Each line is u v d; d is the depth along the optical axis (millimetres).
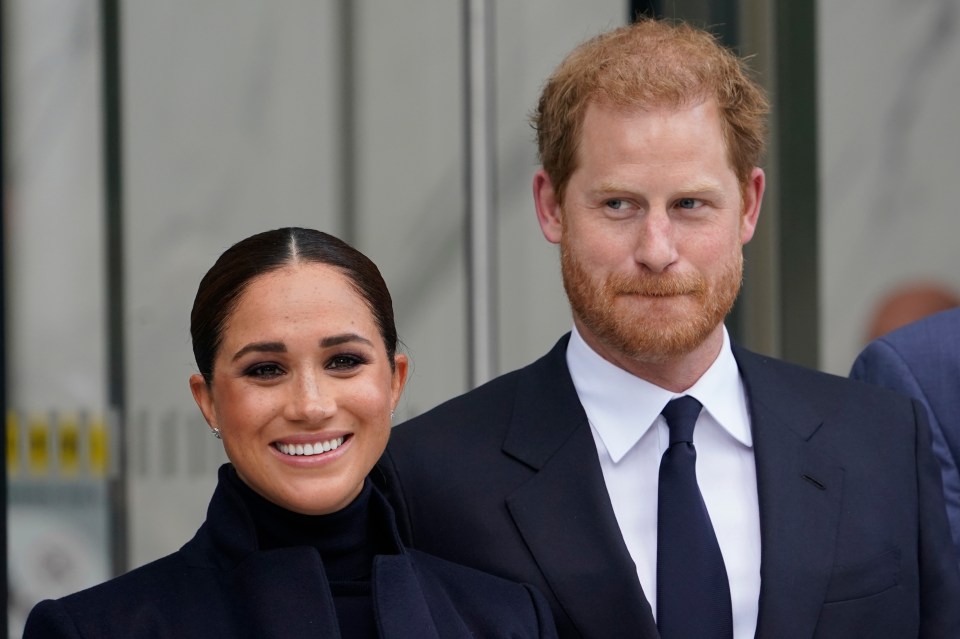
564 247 8242
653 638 7848
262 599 7293
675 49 8102
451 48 13719
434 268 13758
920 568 8438
